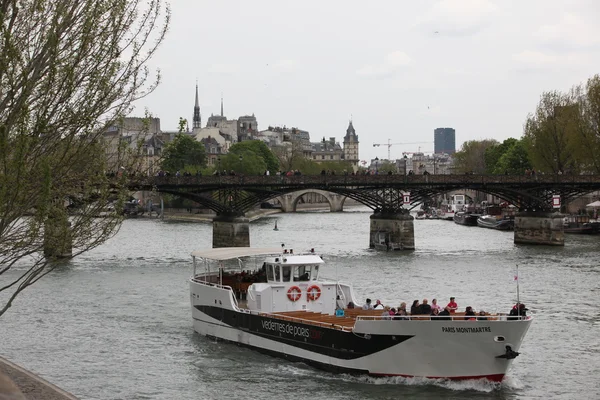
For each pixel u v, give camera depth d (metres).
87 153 25.08
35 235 23.84
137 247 110.50
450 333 37.19
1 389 22.28
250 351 45.41
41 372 41.38
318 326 41.00
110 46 24.44
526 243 119.38
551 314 57.53
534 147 143.12
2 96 23.30
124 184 25.67
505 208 180.62
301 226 162.88
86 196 25.17
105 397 37.06
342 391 37.53
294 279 45.53
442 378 38.22
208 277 50.94
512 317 37.66
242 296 49.03
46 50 23.61
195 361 43.34
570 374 41.22
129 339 48.84
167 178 103.25
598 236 133.50
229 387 38.44
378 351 38.56
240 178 107.38
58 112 23.94
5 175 22.84
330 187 112.06
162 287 69.88
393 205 112.75
